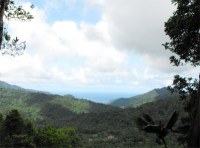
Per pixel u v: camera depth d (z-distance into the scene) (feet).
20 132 210.38
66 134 271.69
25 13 55.62
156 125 58.34
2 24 53.47
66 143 248.11
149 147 314.35
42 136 227.61
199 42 62.95
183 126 59.41
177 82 69.15
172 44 66.74
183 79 68.69
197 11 59.72
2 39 53.93
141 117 60.75
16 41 55.01
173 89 70.13
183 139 70.44
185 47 65.57
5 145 197.26
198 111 35.88
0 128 205.67
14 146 199.21
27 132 220.43
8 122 206.49
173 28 63.87
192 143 35.83
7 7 54.49
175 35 64.75
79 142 294.66
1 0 53.36
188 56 66.59
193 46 65.26
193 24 61.46
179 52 66.39
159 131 58.54
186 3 61.93
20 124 211.20
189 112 67.62
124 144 357.82
